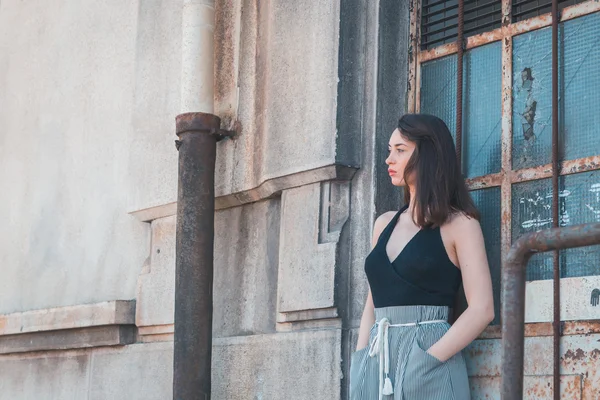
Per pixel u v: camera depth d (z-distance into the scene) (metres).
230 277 4.54
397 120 4.07
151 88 5.03
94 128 5.58
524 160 3.71
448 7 4.06
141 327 4.91
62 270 5.63
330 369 3.89
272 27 4.40
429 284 3.40
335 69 4.04
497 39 3.87
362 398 3.44
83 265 5.49
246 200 4.49
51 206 5.80
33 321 5.48
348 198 4.04
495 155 3.81
